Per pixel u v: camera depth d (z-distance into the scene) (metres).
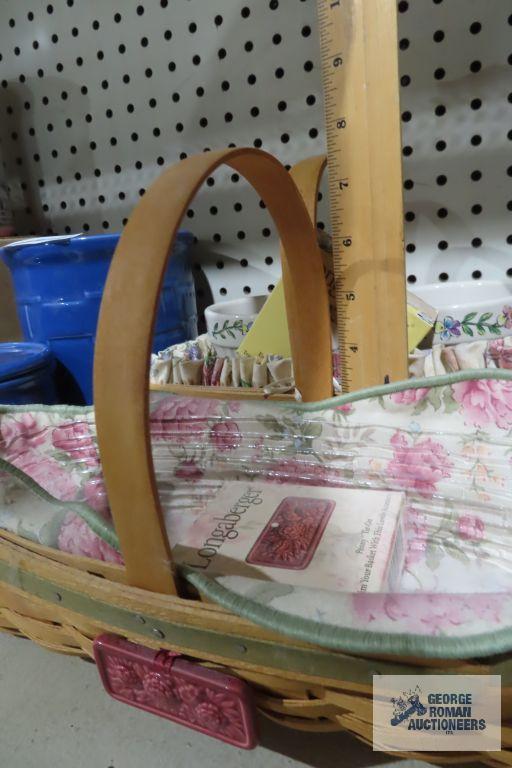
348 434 0.47
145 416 0.25
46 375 0.71
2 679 0.43
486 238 0.68
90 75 0.82
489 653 0.23
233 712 0.30
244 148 0.31
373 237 0.43
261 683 0.30
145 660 0.31
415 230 0.71
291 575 0.35
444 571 0.42
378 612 0.26
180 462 0.53
